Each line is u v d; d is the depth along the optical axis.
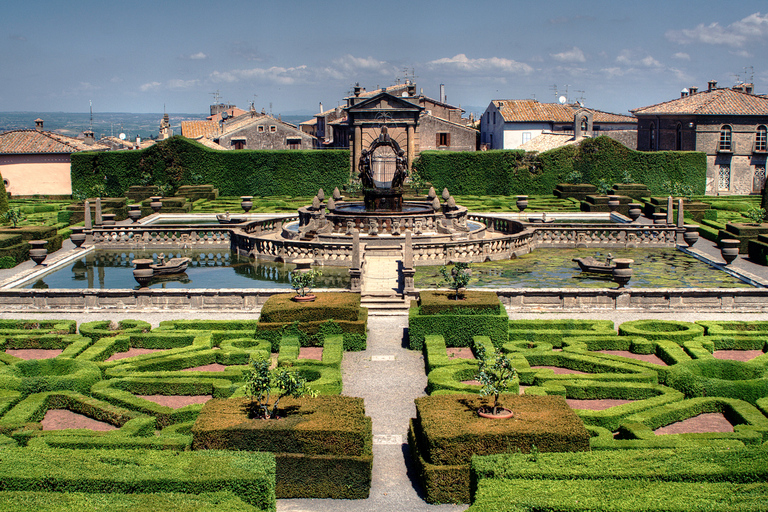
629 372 23.78
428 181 85.75
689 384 21.98
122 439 18.05
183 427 19.38
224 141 105.94
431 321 27.55
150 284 39.06
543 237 51.19
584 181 84.88
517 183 85.25
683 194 72.44
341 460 16.95
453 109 118.62
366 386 23.72
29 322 29.16
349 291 33.75
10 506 14.17
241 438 17.27
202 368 25.11
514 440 16.95
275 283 39.44
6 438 18.11
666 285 38.34
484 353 19.20
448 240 47.88
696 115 86.00
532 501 14.31
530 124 106.50
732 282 38.94
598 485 15.03
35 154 86.81
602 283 38.53
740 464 15.55
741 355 26.23
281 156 84.50
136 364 24.36
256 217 66.81
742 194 87.50
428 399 19.39
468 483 16.64
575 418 17.91
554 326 28.92
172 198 74.75
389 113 93.19
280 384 18.41
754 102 87.62
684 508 14.00
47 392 21.72
